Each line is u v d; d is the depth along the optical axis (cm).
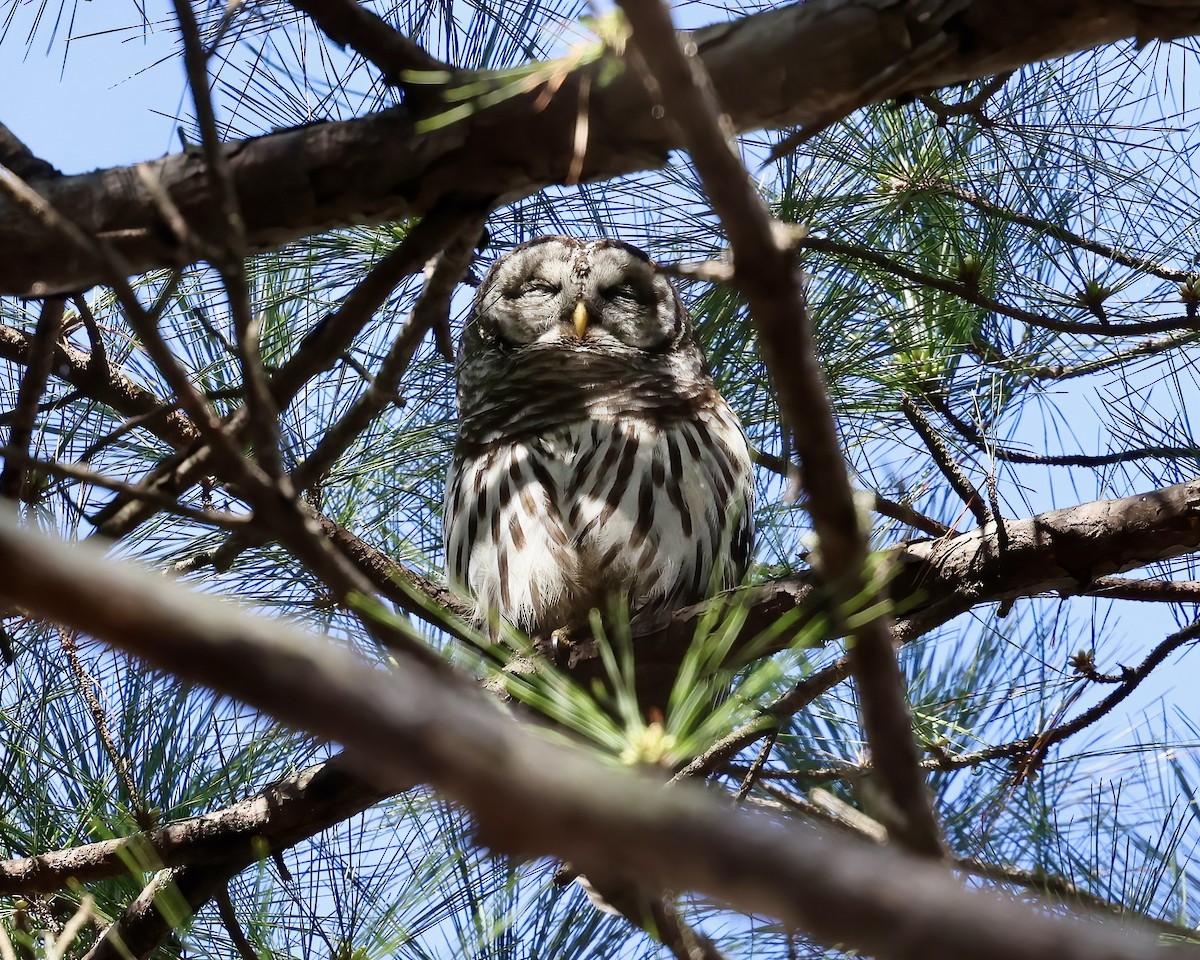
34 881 778
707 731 416
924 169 894
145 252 648
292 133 641
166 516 945
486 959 711
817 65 569
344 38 621
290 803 786
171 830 791
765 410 1074
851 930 235
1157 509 757
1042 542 773
